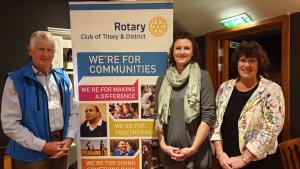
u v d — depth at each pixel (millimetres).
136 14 2162
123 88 2209
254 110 1840
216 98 2070
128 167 2250
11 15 3125
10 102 1775
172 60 2053
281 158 2184
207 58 3869
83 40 2191
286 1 2693
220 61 3910
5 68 3084
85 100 2229
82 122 2238
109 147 2246
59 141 1887
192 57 1988
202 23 3604
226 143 1938
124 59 2193
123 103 2219
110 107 2223
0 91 3035
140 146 2232
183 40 1940
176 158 1879
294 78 2812
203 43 3945
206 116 1873
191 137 1902
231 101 1956
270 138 1775
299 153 2369
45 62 1810
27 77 1800
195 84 1879
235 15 3197
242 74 1903
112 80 2207
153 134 2215
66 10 3564
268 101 1809
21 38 3203
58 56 2945
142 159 2238
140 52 2184
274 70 4055
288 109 2863
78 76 2215
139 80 2201
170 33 2166
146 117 2217
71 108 2039
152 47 2180
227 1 3029
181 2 3340
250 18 3143
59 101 1910
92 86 2217
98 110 2229
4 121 1770
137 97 2209
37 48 1784
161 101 1952
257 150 1777
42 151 1808
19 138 1759
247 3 2947
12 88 1782
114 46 2186
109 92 2217
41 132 1826
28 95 1790
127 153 2242
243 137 1850
